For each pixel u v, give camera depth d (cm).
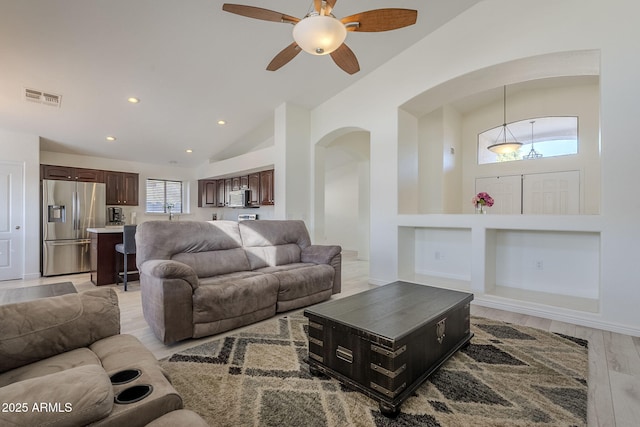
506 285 390
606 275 267
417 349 172
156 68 367
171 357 214
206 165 708
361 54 403
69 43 307
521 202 594
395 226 418
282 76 426
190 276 240
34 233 473
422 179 592
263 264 352
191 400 165
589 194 527
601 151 269
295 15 310
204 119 512
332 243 876
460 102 600
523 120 583
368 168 692
